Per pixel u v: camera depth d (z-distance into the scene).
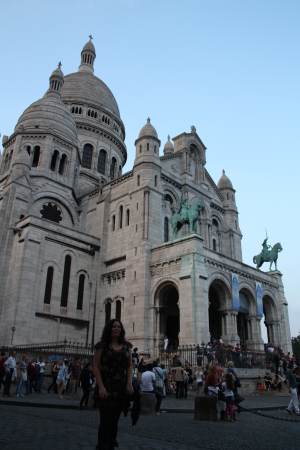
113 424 6.34
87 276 44.19
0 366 23.44
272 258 48.25
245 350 35.56
